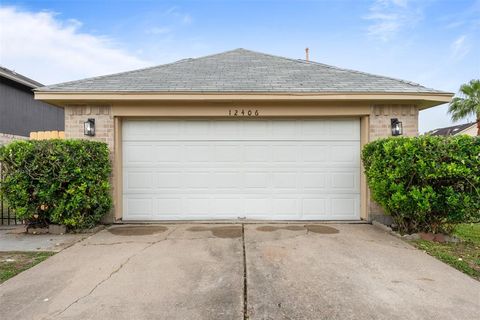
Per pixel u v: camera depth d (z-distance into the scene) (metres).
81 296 3.03
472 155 4.85
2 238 5.21
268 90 6.00
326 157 6.57
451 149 4.89
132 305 2.85
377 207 6.24
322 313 2.70
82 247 4.66
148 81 6.50
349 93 5.97
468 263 4.03
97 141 5.95
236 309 2.77
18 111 12.13
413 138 5.15
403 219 5.41
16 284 3.32
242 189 6.57
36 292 3.12
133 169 6.56
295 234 5.41
